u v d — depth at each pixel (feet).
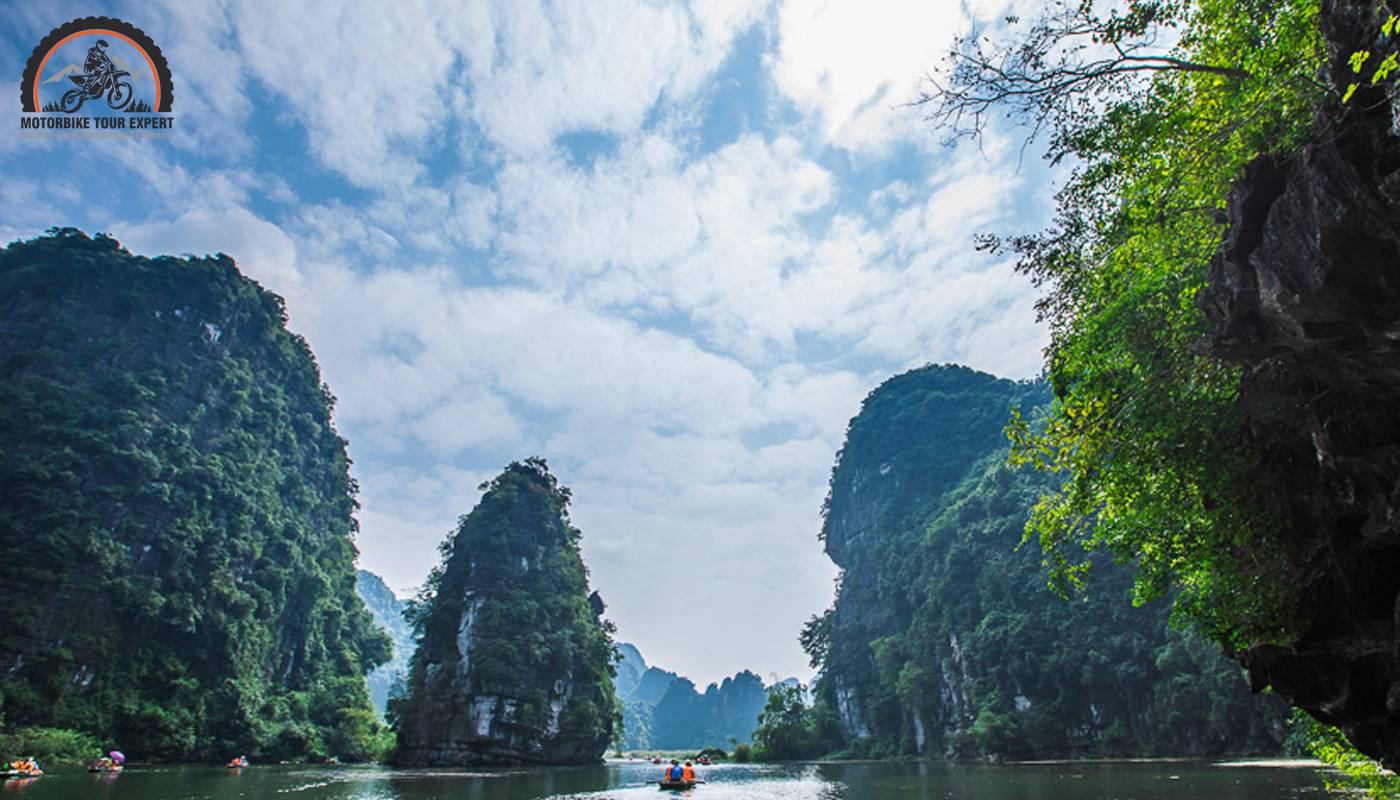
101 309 360.07
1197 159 33.78
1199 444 42.34
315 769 233.55
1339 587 40.29
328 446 476.54
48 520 267.18
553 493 400.67
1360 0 25.63
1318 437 38.09
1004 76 34.47
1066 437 46.55
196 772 196.24
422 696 301.22
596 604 401.90
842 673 413.18
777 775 217.56
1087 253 42.96
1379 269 27.94
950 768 221.46
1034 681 273.54
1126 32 33.14
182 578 297.94
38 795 118.52
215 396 381.81
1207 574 50.26
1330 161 27.71
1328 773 127.34
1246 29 32.94
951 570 337.52
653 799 131.03
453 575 340.18
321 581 381.40
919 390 523.29
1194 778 132.36
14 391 305.73
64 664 247.50
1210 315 37.19
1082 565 52.65
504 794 138.82
